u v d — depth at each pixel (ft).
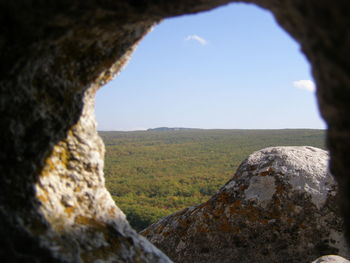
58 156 7.98
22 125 6.97
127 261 8.03
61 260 6.76
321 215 15.06
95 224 8.22
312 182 15.58
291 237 15.14
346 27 4.45
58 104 7.77
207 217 16.42
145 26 8.59
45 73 7.31
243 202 16.01
